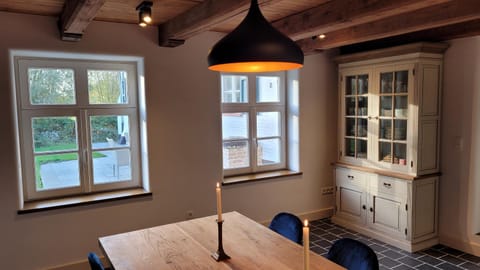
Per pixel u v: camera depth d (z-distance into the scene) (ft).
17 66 10.12
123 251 6.79
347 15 8.52
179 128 11.78
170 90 11.54
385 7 7.63
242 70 6.24
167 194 11.73
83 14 7.80
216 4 8.08
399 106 12.14
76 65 10.89
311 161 14.89
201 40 11.97
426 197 11.89
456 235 11.88
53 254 10.18
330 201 15.52
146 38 11.04
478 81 11.01
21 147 10.37
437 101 11.87
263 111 14.44
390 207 12.37
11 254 9.71
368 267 5.96
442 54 11.78
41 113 10.52
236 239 7.33
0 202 9.50
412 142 11.66
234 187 13.05
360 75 13.55
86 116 11.14
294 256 6.49
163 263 6.27
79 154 11.16
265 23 5.33
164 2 8.66
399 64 11.89
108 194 11.25
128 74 11.67
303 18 9.84
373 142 13.08
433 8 9.02
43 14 9.50
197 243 7.14
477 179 11.28
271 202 13.98
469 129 11.34
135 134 11.93
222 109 13.46
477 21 10.59
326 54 14.84
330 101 15.15
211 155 12.45
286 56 5.09
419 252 11.74
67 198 10.85
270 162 14.85
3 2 8.45
